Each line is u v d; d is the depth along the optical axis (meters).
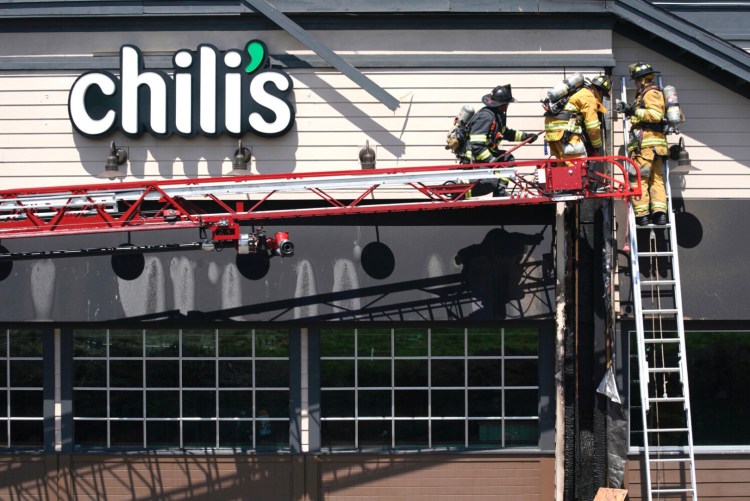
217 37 12.93
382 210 11.56
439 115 12.96
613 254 12.84
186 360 13.33
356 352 13.27
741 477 13.04
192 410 13.32
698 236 13.04
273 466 13.16
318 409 13.16
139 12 12.83
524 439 13.26
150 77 12.72
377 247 12.89
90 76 12.78
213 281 12.88
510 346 13.27
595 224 12.73
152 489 13.21
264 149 12.96
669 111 12.22
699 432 13.16
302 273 12.88
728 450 13.06
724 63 12.73
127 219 11.42
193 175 12.95
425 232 12.91
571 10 12.78
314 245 12.90
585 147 12.31
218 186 11.41
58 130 12.97
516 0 12.78
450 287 12.86
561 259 12.75
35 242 12.95
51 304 12.88
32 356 13.32
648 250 12.93
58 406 13.22
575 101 11.83
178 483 13.20
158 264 12.90
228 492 13.17
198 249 11.62
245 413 13.30
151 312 12.86
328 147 12.98
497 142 11.96
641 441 13.09
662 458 13.02
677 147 13.00
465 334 13.29
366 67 12.93
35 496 13.20
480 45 12.95
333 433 13.26
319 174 11.36
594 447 12.72
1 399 13.30
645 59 13.25
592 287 12.75
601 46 12.94
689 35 12.73
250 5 12.74
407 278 12.87
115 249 11.85
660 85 12.88
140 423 13.30
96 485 13.20
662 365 13.10
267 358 13.29
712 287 12.96
